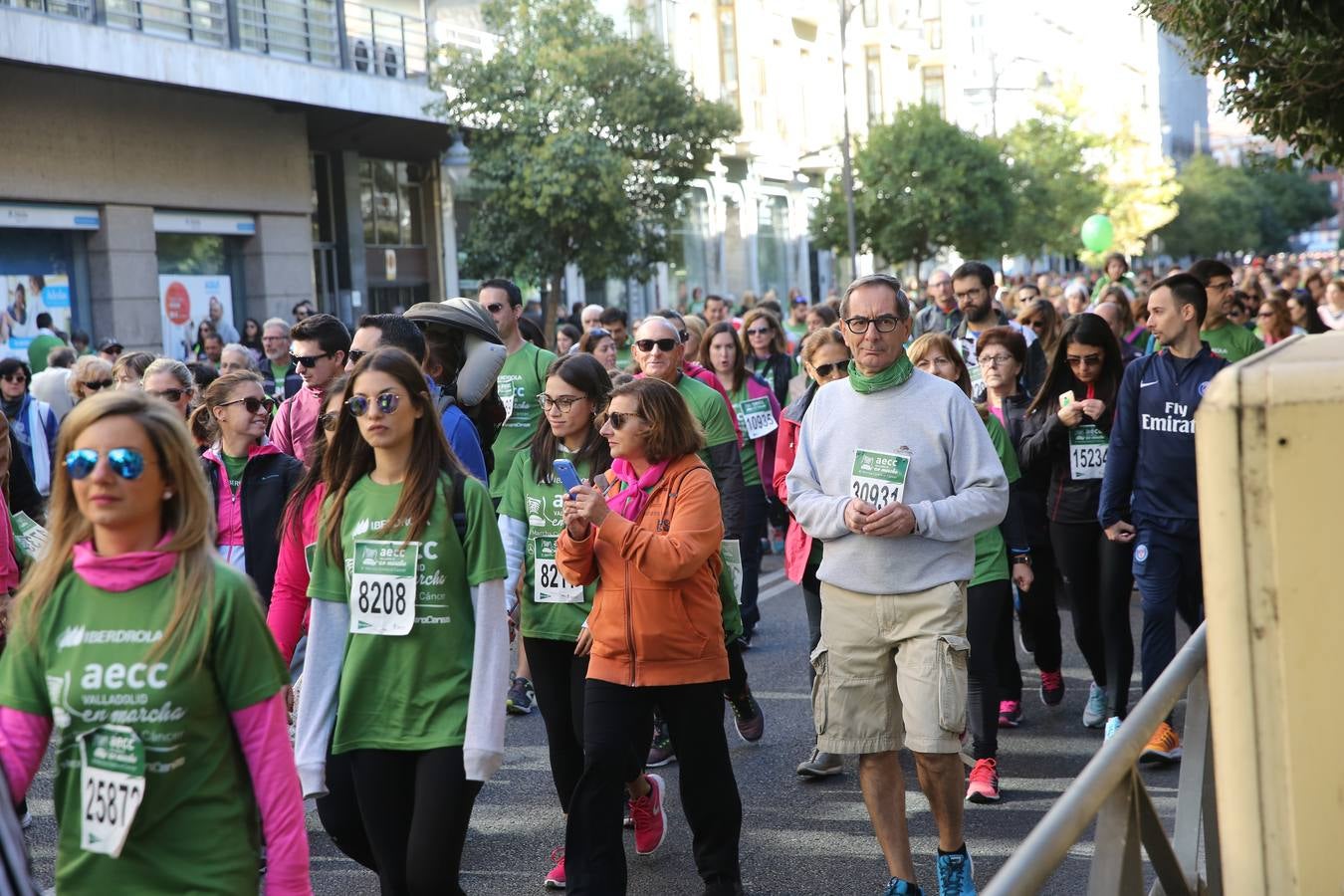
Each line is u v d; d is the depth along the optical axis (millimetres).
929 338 6371
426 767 3807
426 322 5953
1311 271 22953
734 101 40844
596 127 25531
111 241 21062
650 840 5418
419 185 29391
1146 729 2699
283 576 4203
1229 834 2066
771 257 44312
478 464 5238
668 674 4445
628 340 12656
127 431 2787
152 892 2838
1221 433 2027
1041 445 6840
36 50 18594
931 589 4566
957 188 35219
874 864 5242
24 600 2865
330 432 4078
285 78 22797
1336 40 9227
